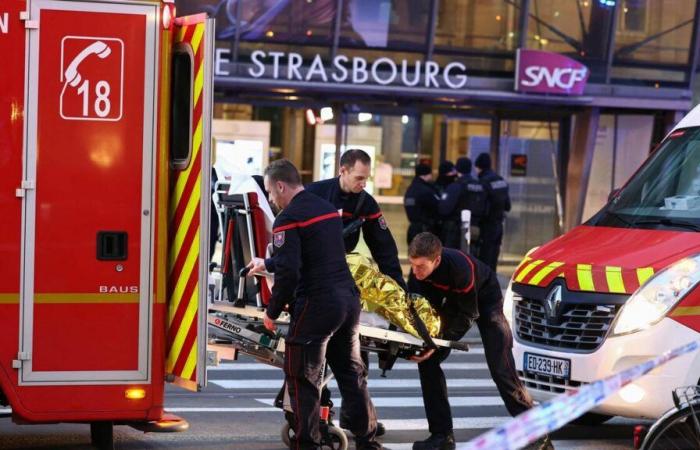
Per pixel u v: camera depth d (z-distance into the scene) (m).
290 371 9.52
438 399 10.73
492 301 10.57
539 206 28.33
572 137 28.36
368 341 10.47
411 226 22.38
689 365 10.15
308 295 9.50
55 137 9.23
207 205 9.36
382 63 26.16
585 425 12.29
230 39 25.23
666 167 12.06
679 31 28.47
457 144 27.58
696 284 10.25
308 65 25.89
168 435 11.23
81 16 9.23
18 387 9.23
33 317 9.23
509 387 10.54
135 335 9.41
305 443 9.51
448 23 26.69
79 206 9.28
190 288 9.46
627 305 10.39
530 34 27.38
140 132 9.36
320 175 26.45
